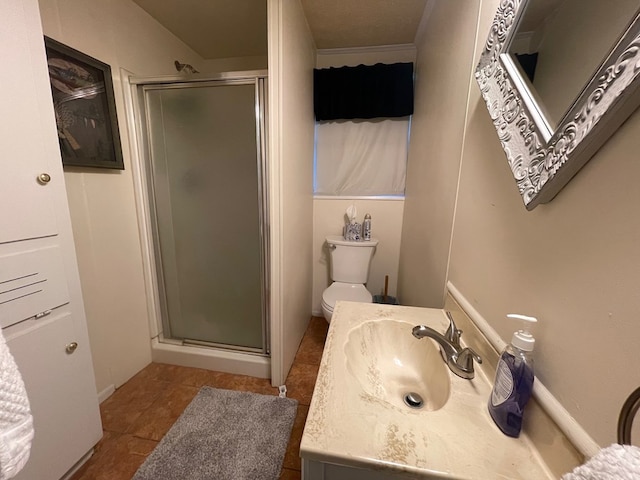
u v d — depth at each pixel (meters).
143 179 1.59
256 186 1.52
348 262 2.03
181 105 1.49
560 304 0.45
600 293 0.38
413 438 0.49
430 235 1.30
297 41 1.43
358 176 2.13
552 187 0.46
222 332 1.77
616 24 0.38
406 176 2.06
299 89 1.52
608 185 0.37
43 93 0.86
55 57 1.09
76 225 1.26
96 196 1.34
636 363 0.33
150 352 1.75
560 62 0.48
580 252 0.41
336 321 0.90
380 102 1.90
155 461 1.12
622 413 0.29
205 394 1.49
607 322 0.37
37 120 0.84
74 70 1.17
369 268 2.20
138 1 1.51
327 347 0.75
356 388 0.60
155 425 1.30
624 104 0.33
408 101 1.88
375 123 2.04
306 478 0.49
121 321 1.53
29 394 0.87
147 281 1.70
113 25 1.38
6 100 0.77
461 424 0.52
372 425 0.51
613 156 0.36
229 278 1.68
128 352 1.59
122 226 1.50
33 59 0.82
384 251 2.19
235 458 1.14
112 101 1.35
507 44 0.62
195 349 1.74
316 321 2.31
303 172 1.73
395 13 1.55
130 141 1.51
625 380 0.34
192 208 1.61
